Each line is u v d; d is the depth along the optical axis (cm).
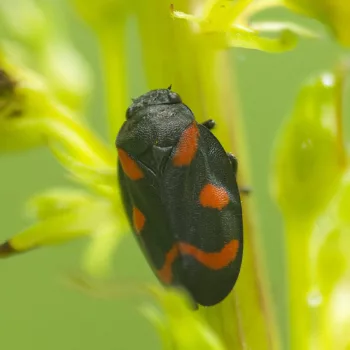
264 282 9
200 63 9
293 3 8
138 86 11
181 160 9
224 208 8
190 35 9
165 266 8
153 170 9
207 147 9
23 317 12
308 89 9
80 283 8
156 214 8
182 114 9
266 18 11
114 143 9
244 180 9
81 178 9
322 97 9
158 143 9
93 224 9
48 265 12
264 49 8
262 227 11
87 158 9
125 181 9
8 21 9
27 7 9
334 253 9
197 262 8
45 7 9
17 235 9
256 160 11
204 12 8
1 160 12
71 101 9
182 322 8
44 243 9
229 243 8
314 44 11
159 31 9
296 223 9
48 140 9
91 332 12
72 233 9
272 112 11
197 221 8
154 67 9
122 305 12
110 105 9
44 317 12
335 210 9
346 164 9
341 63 9
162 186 9
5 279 12
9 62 9
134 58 11
